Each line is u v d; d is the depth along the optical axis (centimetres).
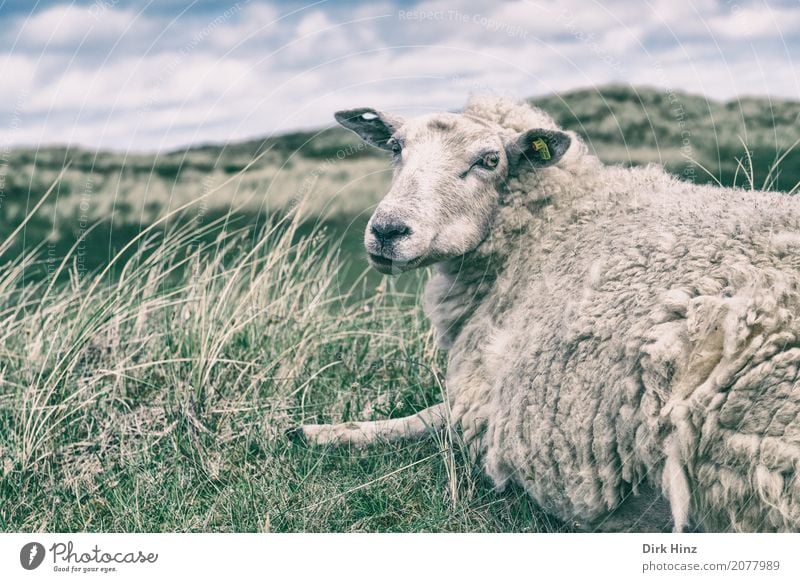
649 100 927
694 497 240
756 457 224
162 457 329
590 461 262
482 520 290
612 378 254
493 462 294
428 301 351
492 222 324
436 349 394
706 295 241
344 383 384
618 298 262
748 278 237
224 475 321
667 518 262
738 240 251
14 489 312
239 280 448
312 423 361
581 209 316
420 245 304
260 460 328
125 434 343
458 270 334
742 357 226
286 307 430
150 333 405
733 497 231
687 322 238
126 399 362
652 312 247
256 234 488
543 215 322
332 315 452
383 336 412
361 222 669
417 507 302
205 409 355
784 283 229
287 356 391
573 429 264
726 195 287
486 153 316
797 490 219
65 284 475
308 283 455
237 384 372
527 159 319
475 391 310
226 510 301
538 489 281
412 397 370
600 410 257
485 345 317
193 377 364
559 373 270
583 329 265
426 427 328
